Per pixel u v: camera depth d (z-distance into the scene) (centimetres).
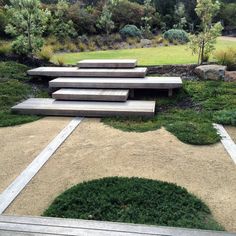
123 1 1764
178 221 241
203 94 589
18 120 508
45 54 825
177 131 441
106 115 518
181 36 1543
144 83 591
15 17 814
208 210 258
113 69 699
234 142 410
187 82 646
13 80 681
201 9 754
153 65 761
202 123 480
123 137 430
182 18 1866
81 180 313
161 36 1606
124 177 312
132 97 609
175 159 359
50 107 541
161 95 611
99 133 448
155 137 428
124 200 268
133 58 921
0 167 348
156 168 337
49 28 1237
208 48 758
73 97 580
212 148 392
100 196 275
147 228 197
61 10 1382
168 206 260
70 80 638
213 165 343
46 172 333
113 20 1627
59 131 461
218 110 530
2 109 562
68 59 908
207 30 758
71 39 1293
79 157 370
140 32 1563
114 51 1127
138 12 1752
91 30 1446
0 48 812
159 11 2039
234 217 249
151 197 272
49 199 280
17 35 927
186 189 289
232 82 637
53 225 201
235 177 316
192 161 354
